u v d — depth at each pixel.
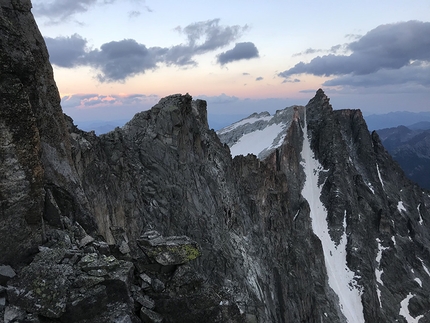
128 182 35.81
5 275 11.04
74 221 16.23
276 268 64.75
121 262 13.12
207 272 43.06
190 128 52.78
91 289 11.52
